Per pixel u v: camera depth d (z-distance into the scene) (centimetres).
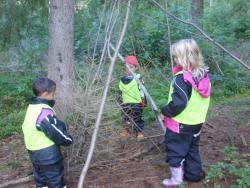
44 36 474
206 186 212
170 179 215
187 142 205
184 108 198
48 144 202
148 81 368
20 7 418
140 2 400
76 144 237
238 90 497
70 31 312
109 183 222
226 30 687
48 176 205
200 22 600
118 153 256
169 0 560
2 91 470
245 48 623
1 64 501
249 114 369
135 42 465
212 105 420
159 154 260
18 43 456
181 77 196
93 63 253
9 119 397
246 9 787
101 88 241
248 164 225
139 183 221
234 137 294
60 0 305
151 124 318
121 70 301
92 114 235
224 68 512
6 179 246
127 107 266
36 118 199
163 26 519
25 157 285
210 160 245
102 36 410
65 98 241
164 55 529
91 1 406
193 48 197
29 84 481
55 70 309
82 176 190
